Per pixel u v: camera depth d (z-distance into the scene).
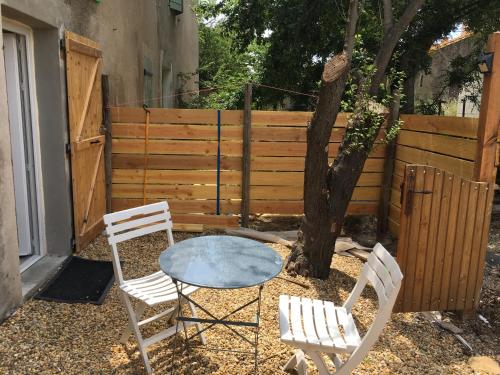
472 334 3.72
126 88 6.98
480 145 3.81
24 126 4.41
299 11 8.84
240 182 6.09
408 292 3.79
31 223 4.58
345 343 2.47
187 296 2.91
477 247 3.82
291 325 2.62
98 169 5.59
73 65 4.67
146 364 2.86
